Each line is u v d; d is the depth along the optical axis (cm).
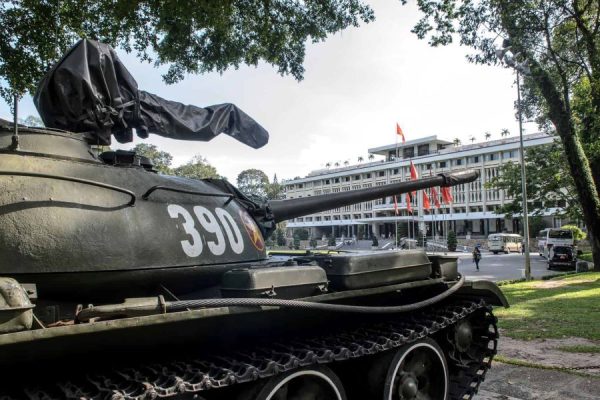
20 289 278
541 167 3247
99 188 380
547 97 2252
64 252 343
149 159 468
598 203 2372
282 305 371
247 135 600
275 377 381
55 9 1116
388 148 8725
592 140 2309
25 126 389
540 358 796
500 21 1797
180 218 421
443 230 7781
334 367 490
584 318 1121
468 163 7219
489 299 643
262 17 1334
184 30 1258
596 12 2145
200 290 448
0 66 1116
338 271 447
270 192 9512
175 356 385
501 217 6988
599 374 711
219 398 395
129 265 371
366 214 9106
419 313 548
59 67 423
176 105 528
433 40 1758
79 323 302
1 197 337
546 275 2519
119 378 336
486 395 632
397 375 500
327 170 9856
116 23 1217
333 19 1365
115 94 457
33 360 302
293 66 1445
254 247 494
